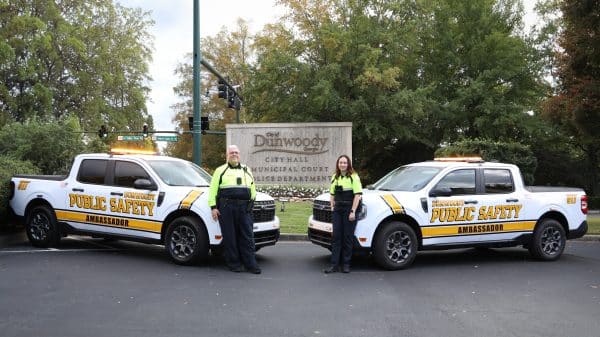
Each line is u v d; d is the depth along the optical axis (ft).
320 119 114.01
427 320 17.98
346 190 25.81
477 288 22.95
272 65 109.19
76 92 129.70
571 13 52.47
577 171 107.45
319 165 70.44
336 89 113.60
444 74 125.39
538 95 117.19
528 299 21.12
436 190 27.58
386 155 131.95
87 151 62.39
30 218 31.96
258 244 27.48
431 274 25.94
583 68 55.98
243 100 122.21
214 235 26.35
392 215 26.61
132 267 26.45
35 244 32.01
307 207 54.90
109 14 139.64
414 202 27.07
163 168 29.37
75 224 30.63
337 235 26.07
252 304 19.76
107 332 16.21
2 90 118.73
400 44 116.26
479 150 74.13
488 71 113.60
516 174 30.25
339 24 114.52
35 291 21.25
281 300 20.42
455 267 27.99
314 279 24.38
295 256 30.76
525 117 111.34
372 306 19.71
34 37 121.19
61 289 21.63
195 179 29.86
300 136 70.79
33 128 58.70
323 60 115.96
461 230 28.14
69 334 15.98
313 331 16.58
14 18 118.73
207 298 20.54
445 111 115.03
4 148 58.18
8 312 18.28
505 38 116.47
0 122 115.96
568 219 31.19
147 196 28.09
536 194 30.45
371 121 109.29
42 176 32.78
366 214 26.32
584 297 21.58
